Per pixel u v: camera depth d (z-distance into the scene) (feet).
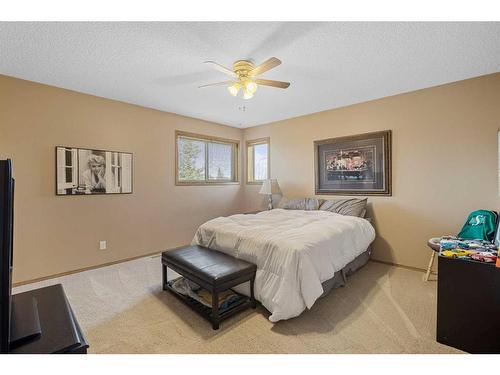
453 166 9.36
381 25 5.82
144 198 12.26
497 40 6.42
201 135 14.76
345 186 12.37
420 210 10.16
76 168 10.07
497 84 8.46
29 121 8.99
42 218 9.31
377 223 11.34
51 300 4.07
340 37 6.32
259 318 6.64
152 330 6.14
